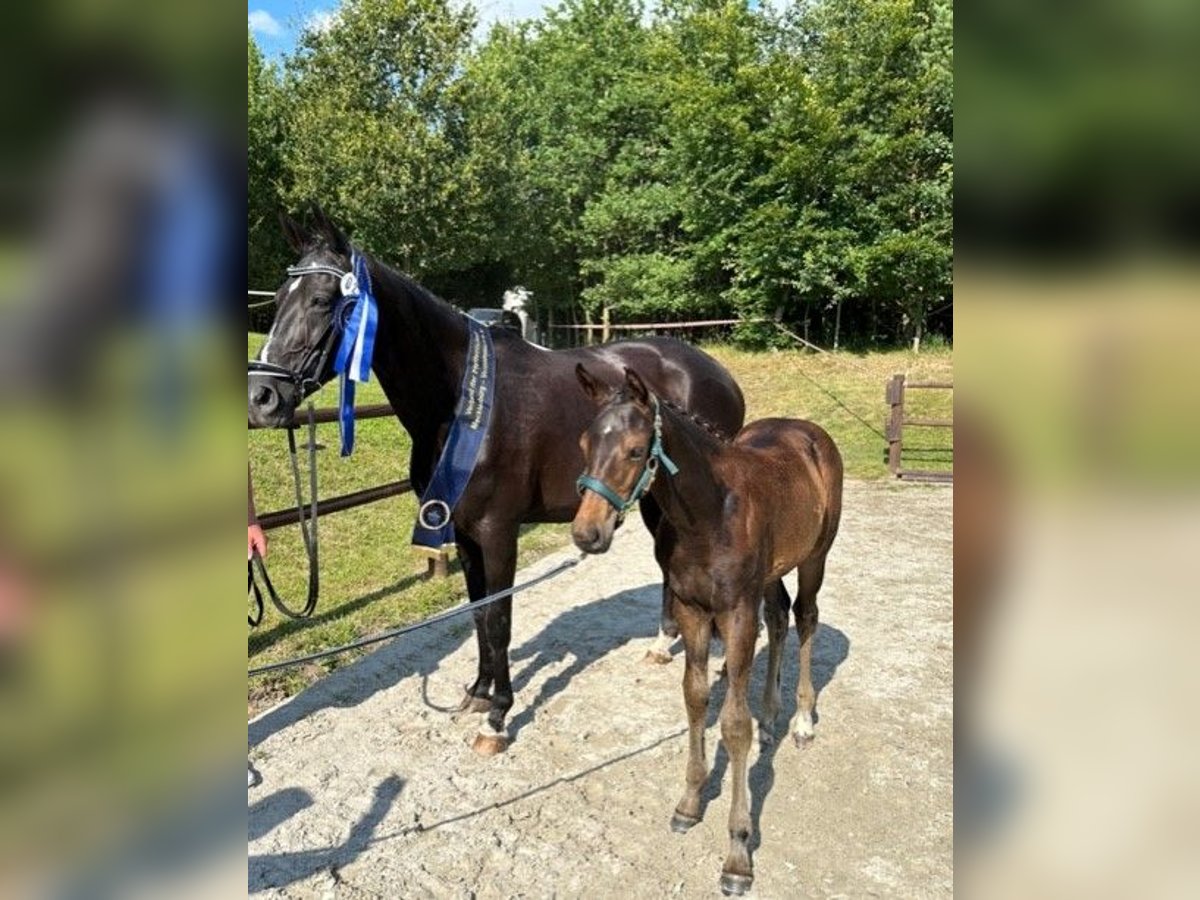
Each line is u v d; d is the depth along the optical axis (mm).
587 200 20203
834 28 16141
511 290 23406
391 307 2982
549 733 3416
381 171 17000
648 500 2707
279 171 18641
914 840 2682
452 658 4176
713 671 3990
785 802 2893
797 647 4277
